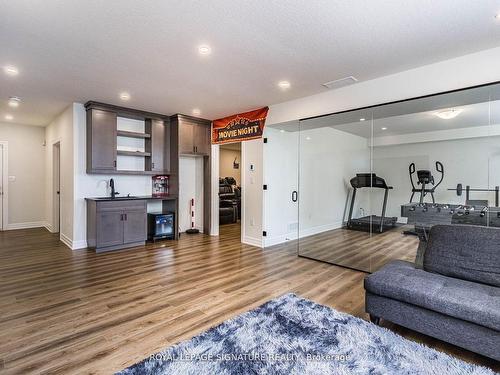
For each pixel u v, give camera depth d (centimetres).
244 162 523
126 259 404
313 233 461
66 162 492
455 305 181
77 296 276
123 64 304
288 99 430
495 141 286
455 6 202
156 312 244
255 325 221
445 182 323
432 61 295
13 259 399
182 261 399
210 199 588
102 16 216
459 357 185
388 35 243
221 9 207
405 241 358
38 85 370
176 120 536
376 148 384
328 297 279
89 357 182
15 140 625
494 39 249
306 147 479
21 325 221
